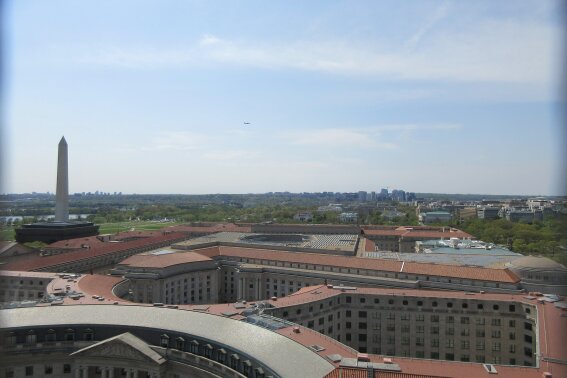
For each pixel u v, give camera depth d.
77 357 131.62
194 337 128.75
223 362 121.12
